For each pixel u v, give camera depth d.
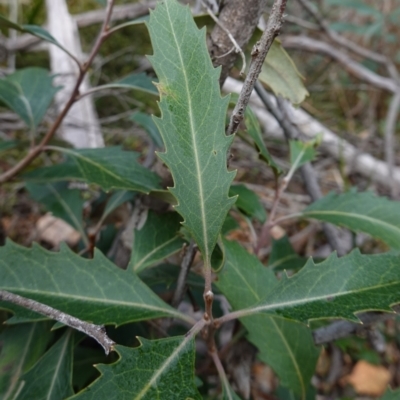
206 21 0.22
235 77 0.44
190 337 0.16
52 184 0.32
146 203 0.26
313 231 0.50
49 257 0.19
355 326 0.24
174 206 0.16
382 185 0.56
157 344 0.16
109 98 0.59
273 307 0.18
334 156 0.58
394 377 0.47
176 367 0.15
